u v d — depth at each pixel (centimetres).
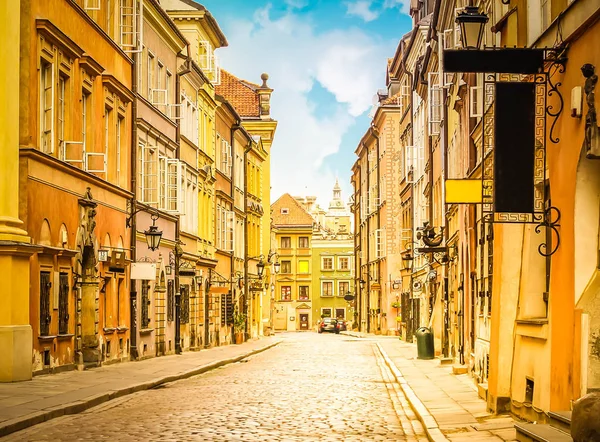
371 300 8538
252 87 8075
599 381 1169
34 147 2272
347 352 4609
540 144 1354
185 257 4344
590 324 1180
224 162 5656
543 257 1475
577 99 1159
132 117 3325
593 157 1109
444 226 3594
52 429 1450
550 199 1295
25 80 2244
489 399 1647
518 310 1552
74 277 2611
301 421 1588
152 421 1569
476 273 2438
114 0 3158
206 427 1491
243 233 6494
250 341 6309
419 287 4769
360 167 9600
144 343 3494
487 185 1673
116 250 3025
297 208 12512
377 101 7888
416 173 5494
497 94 1239
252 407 1812
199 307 4750
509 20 1565
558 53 1246
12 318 2111
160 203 3791
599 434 913
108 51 3033
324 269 12338
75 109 2655
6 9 2114
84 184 2714
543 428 1178
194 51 4906
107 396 1920
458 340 3012
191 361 3328
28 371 2158
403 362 3356
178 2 4900
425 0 5406
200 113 4891
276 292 12319
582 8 1158
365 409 1808
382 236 7681
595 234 1191
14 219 2141
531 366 1416
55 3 2472
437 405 1784
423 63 4344
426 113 4806
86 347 2803
